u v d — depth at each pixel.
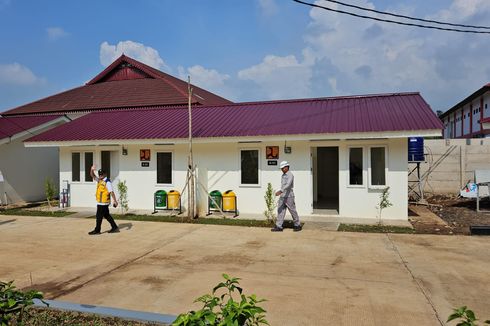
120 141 13.52
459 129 31.16
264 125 12.97
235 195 13.02
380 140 11.71
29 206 15.98
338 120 12.45
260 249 8.30
